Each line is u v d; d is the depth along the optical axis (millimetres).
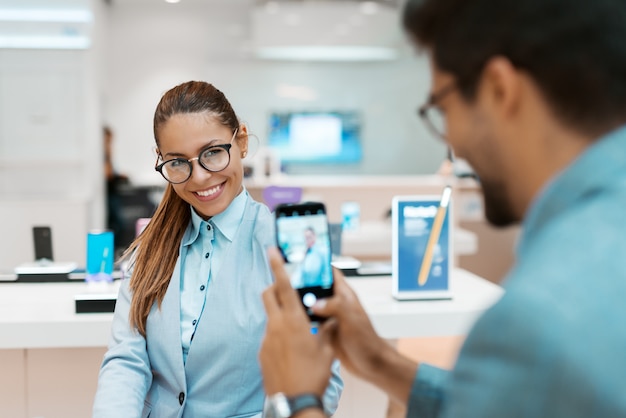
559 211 515
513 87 531
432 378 873
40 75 6078
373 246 4145
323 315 881
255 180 5754
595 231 476
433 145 9320
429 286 1966
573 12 499
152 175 7734
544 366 433
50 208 5750
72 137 6148
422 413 867
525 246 542
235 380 1324
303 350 693
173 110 1353
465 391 472
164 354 1344
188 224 1443
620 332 431
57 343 1700
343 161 9219
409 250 1957
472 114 573
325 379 693
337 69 9094
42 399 1955
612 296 443
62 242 5781
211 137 1349
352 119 9172
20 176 6145
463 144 593
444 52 569
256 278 1349
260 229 1388
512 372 445
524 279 478
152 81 8422
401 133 9289
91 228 6102
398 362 886
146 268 1388
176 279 1377
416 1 581
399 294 1952
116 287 1969
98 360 1966
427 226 1965
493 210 600
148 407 1380
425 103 631
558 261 473
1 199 5926
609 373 423
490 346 462
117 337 1384
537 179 552
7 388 1947
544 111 528
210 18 8492
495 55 532
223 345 1315
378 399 2113
